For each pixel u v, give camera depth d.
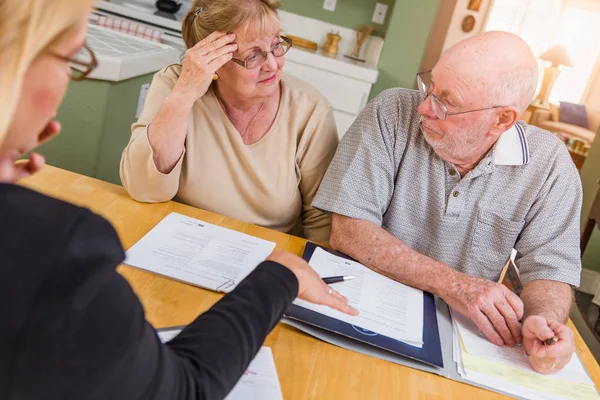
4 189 0.52
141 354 0.54
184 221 1.39
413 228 1.54
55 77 0.53
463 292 1.27
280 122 1.59
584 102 6.98
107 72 2.05
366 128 1.52
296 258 0.86
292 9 4.46
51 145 2.08
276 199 1.59
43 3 0.48
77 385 0.50
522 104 1.35
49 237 0.50
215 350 0.66
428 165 1.50
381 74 4.18
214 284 1.16
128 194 1.48
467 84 1.31
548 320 1.22
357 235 1.43
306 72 3.92
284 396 0.94
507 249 1.51
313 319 1.12
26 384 0.49
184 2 4.10
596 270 3.84
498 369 1.14
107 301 0.51
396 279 1.37
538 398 1.09
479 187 1.48
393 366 1.09
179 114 1.41
